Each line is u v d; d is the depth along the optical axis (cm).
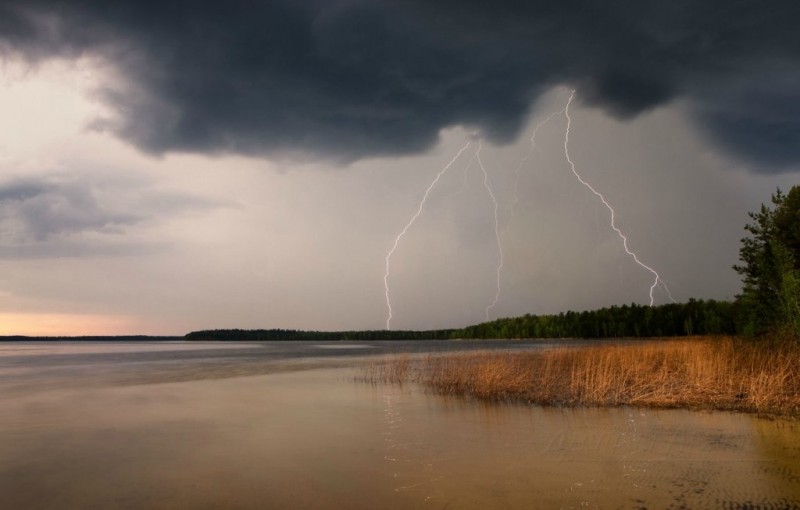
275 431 1211
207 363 3994
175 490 788
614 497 705
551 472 825
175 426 1297
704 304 7900
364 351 6397
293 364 3675
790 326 2016
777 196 2466
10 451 1047
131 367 3622
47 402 1772
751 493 707
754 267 2384
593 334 9881
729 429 1102
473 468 858
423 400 1636
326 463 916
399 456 950
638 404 1412
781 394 1385
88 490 796
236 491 777
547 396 1564
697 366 1680
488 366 1970
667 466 843
